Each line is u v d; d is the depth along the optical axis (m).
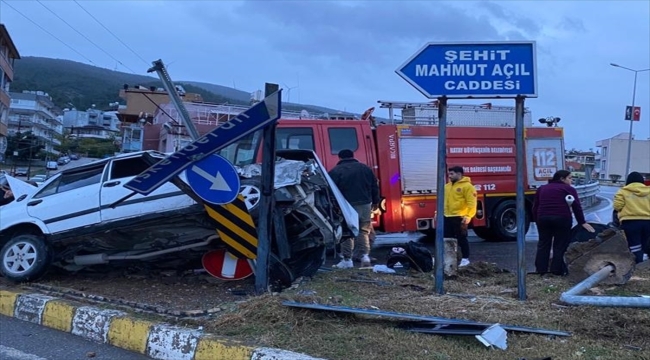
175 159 5.78
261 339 4.65
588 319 5.15
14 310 6.20
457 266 7.62
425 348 4.43
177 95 7.55
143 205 6.78
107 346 5.23
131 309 5.70
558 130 13.54
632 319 5.06
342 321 5.11
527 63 6.12
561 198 7.84
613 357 4.21
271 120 5.74
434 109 12.52
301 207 6.91
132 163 7.30
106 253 7.45
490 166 12.69
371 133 11.41
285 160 7.23
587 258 6.81
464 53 6.16
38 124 102.12
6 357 4.83
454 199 8.70
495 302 5.90
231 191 5.90
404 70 6.19
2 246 7.51
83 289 6.81
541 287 6.78
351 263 8.67
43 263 7.07
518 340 4.61
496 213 12.77
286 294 5.71
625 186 8.49
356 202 8.97
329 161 10.89
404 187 11.59
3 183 10.23
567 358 4.20
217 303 6.09
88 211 7.00
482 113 13.03
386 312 5.16
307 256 7.61
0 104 58.00
